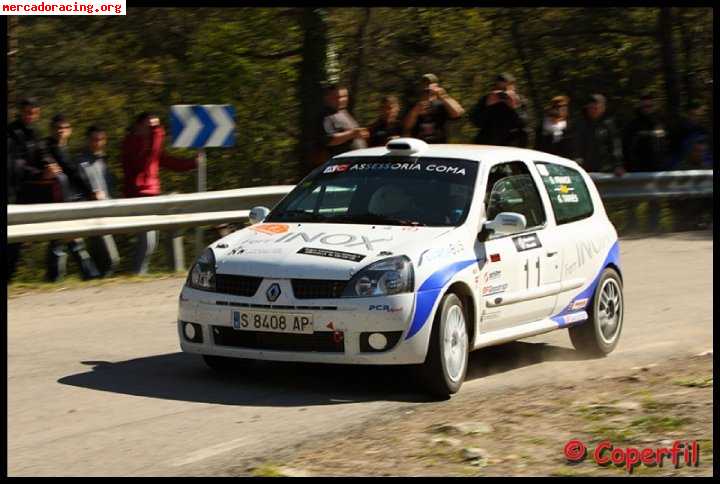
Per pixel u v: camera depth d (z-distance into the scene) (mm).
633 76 44781
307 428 13227
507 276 16234
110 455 12016
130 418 13578
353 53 41375
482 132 29297
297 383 15617
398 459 11906
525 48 44781
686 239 34250
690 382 15734
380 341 14320
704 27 45000
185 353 17625
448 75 43719
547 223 17547
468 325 15531
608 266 18875
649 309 23031
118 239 33812
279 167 40500
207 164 40156
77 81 39375
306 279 14523
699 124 40156
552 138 31891
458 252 15312
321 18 35875
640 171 35656
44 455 12000
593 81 44812
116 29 38875
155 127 26203
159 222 25625
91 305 21859
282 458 11961
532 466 11695
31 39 38469
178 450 12242
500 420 13664
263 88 40156
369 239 15180
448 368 14852
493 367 17469
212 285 15047
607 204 38688
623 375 16703
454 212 15938
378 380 15930
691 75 45375
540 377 16625
